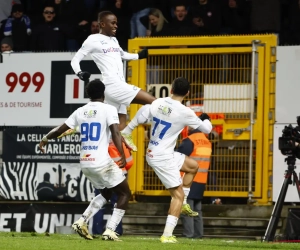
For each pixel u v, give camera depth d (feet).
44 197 94.84
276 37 90.89
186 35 98.17
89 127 63.05
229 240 78.07
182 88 65.05
